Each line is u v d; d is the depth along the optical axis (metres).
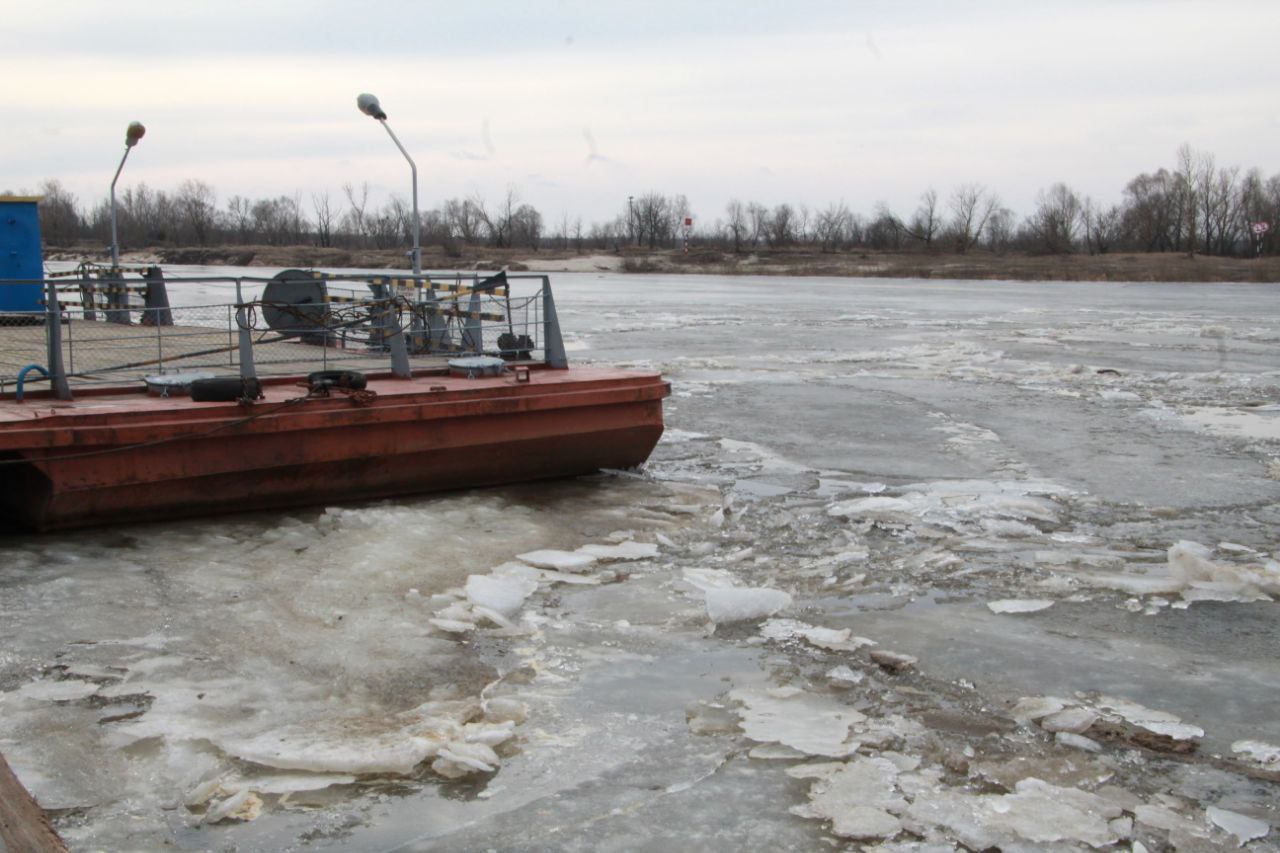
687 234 121.62
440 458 10.12
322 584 7.89
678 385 20.47
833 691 6.57
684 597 8.14
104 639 6.85
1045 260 111.88
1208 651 7.29
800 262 112.19
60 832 4.84
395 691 6.38
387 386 10.21
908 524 10.35
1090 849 4.90
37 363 10.70
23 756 5.42
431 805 5.20
